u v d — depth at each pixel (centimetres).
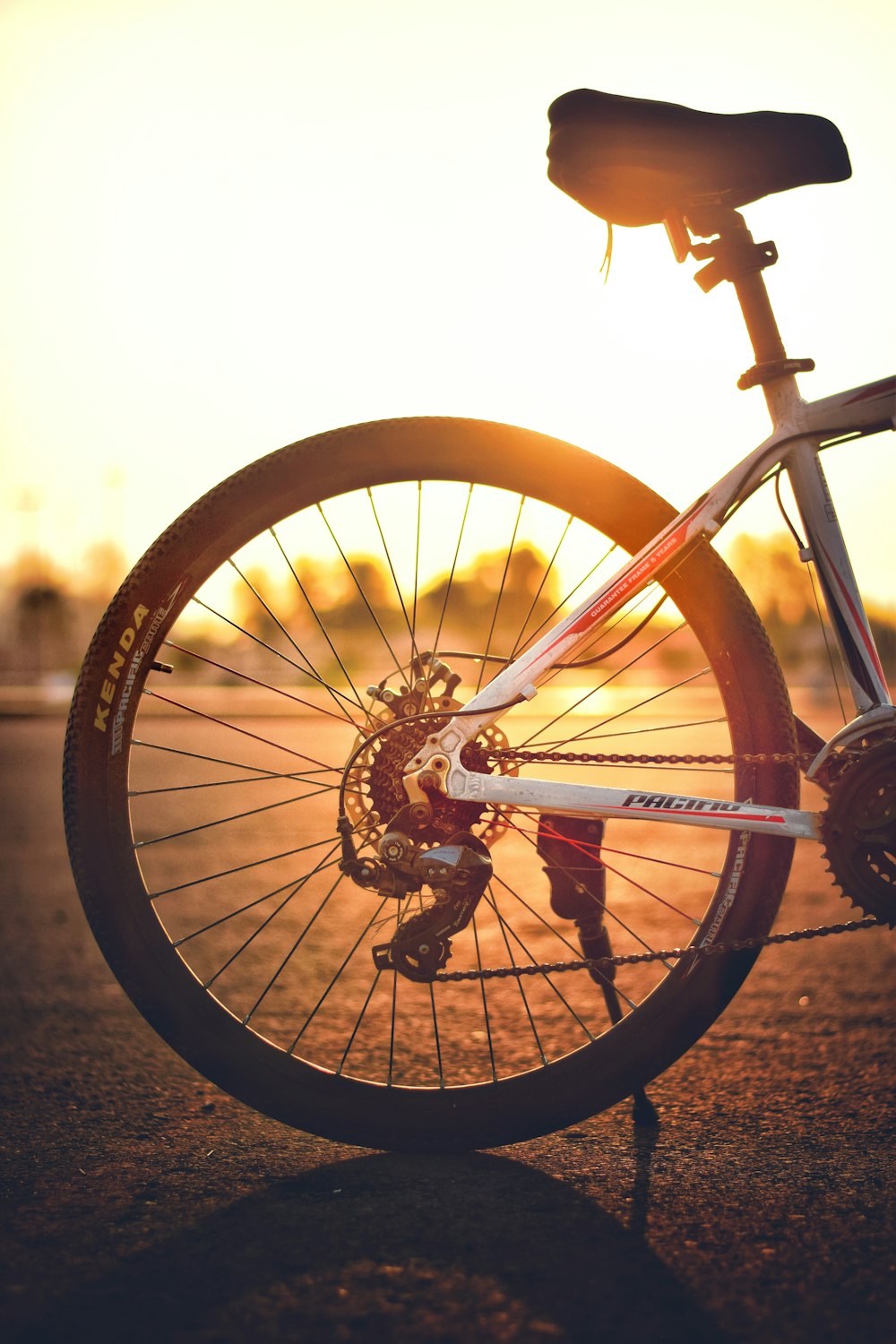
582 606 179
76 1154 180
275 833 523
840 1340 126
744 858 176
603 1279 140
